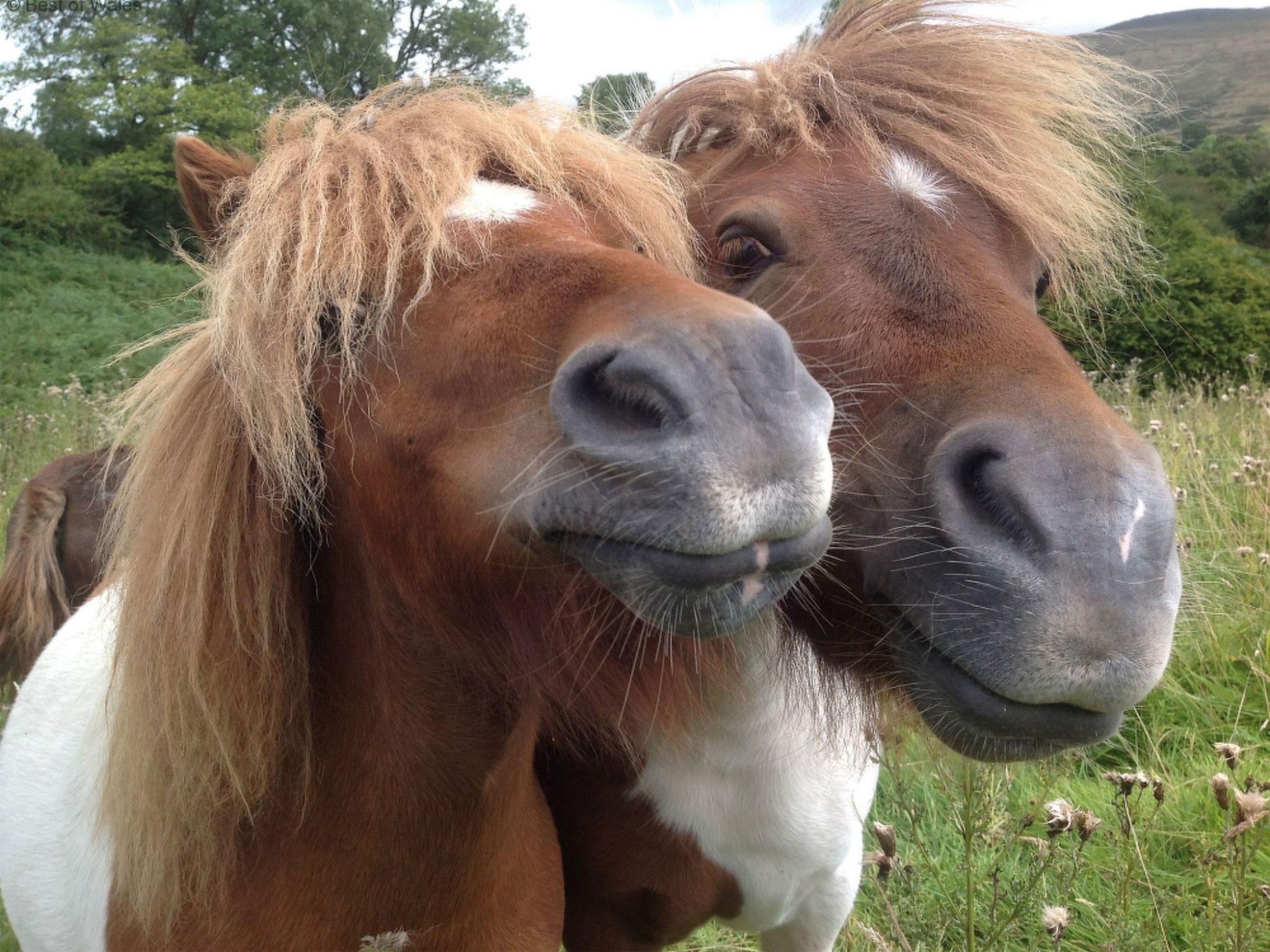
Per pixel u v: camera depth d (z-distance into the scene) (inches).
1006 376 22.2
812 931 32.3
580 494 17.0
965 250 24.6
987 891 36.8
